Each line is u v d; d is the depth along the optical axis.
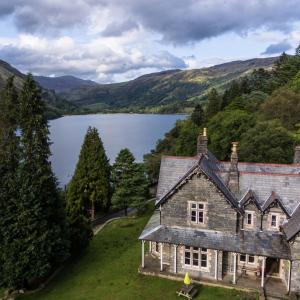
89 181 59.75
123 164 57.62
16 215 34.28
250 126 80.56
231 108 107.81
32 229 34.25
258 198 34.62
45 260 34.59
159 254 39.34
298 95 91.25
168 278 35.53
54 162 119.88
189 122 113.69
